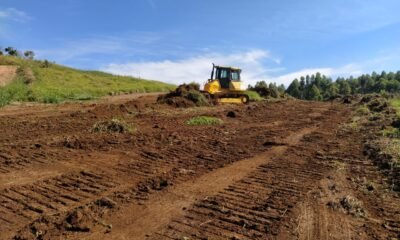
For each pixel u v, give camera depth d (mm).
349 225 5145
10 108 18422
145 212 5453
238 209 5617
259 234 4820
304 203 5910
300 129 14305
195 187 6637
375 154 9109
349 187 6758
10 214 5211
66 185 6500
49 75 37625
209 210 5578
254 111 21906
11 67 34406
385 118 16859
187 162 8398
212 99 25250
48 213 5277
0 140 10039
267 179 7199
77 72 46094
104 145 9719
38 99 22719
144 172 7480
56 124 13312
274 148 10227
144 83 48844
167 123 14789
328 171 7816
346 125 15375
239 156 9156
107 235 4719
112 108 18016
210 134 12422
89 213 5168
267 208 5668
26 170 7285
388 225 5156
